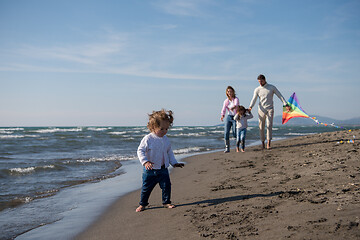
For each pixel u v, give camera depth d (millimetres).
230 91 8156
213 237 2123
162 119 3188
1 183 5199
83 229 2781
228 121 8312
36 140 15758
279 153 6758
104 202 3793
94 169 6688
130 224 2783
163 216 2889
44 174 6070
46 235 2670
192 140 16359
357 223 1924
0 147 11797
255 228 2166
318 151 6039
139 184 4918
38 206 3713
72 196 4223
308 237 1836
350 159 4512
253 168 5129
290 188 3256
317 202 2553
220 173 5062
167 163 3285
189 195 3662
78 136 19484
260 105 7898
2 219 3199
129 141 15727
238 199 3105
